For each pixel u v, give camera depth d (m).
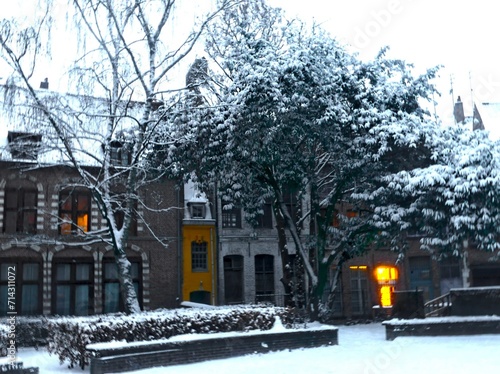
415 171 23.81
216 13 23.67
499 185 22.22
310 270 27.62
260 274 35.03
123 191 31.34
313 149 26.72
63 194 30.66
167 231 32.84
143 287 31.67
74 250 30.44
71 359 17.12
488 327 21.42
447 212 23.33
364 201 26.73
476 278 35.47
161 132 25.05
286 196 36.00
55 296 29.73
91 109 22.41
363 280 36.69
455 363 15.36
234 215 35.03
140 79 22.69
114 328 16.97
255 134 23.91
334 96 25.03
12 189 29.73
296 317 24.34
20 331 25.86
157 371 15.87
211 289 33.53
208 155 25.52
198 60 27.23
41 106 19.94
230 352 18.73
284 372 15.08
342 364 16.20
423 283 36.94
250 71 23.72
